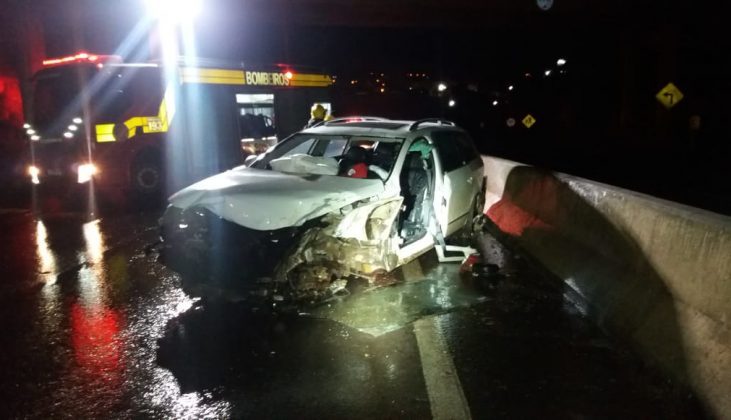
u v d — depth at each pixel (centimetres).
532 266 684
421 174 679
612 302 495
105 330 479
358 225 538
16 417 346
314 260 523
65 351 438
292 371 403
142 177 1164
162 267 669
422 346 445
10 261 708
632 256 498
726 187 1594
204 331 474
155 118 1176
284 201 530
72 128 1085
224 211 538
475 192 837
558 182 723
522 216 849
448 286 597
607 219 558
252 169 672
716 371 342
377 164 676
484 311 524
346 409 353
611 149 3250
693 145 2639
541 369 407
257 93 1454
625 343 446
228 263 539
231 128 1358
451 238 823
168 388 380
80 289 589
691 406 347
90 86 1077
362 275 559
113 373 401
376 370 405
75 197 1170
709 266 382
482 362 418
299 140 719
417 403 360
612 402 361
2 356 430
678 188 1583
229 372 402
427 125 739
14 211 1084
